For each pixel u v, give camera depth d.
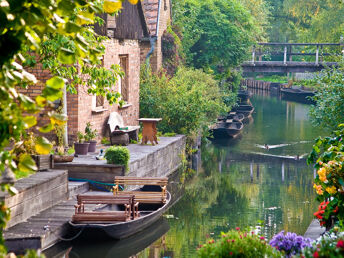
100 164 16.12
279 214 16.27
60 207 13.67
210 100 29.91
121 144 20.77
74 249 12.21
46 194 13.40
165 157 21.61
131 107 24.02
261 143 31.25
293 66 45.19
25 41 4.46
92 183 16.17
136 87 24.69
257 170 23.86
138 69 24.84
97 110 20.06
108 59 21.06
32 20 4.42
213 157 27.12
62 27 4.60
